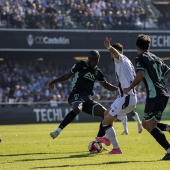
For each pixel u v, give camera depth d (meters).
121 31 91.50
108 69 97.12
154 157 24.62
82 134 45.88
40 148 30.98
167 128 24.03
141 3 97.25
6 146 32.53
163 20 93.88
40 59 94.50
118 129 54.22
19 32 87.19
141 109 79.69
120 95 25.89
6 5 87.25
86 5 92.00
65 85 88.50
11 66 91.56
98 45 91.00
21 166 21.77
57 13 89.62
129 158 24.28
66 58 96.19
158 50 92.75
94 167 20.86
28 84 89.19
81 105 29.56
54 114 77.56
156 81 22.88
